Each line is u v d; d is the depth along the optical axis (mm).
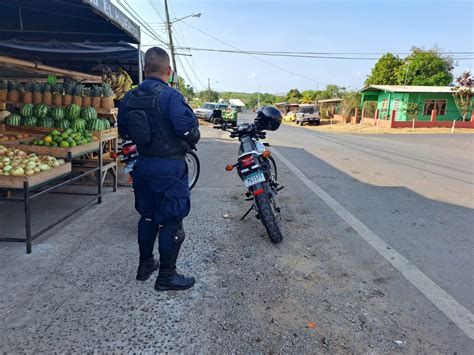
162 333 2490
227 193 6070
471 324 2691
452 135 23219
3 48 6922
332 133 24219
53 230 4164
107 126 5684
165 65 2910
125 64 9578
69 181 4348
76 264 3404
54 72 7773
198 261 3557
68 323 2561
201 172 7836
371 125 32500
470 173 8922
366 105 34906
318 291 3088
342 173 8266
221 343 2410
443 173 8789
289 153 11492
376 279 3320
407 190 6766
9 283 3047
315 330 2572
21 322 2555
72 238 3973
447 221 5023
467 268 3594
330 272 3428
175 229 2951
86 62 9320
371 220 4949
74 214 4715
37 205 5035
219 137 16344
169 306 2799
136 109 2768
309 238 4242
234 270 3408
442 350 2408
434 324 2680
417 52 43000
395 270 3502
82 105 5684
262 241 4109
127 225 4410
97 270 3307
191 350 2338
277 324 2625
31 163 3713
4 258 3477
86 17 5129
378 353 2367
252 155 4113
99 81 9039
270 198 4293
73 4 4594
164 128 2738
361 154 11898
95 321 2592
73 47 7129
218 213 5020
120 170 7312
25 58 8008
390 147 14719
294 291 3074
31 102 5551
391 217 5113
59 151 4414
